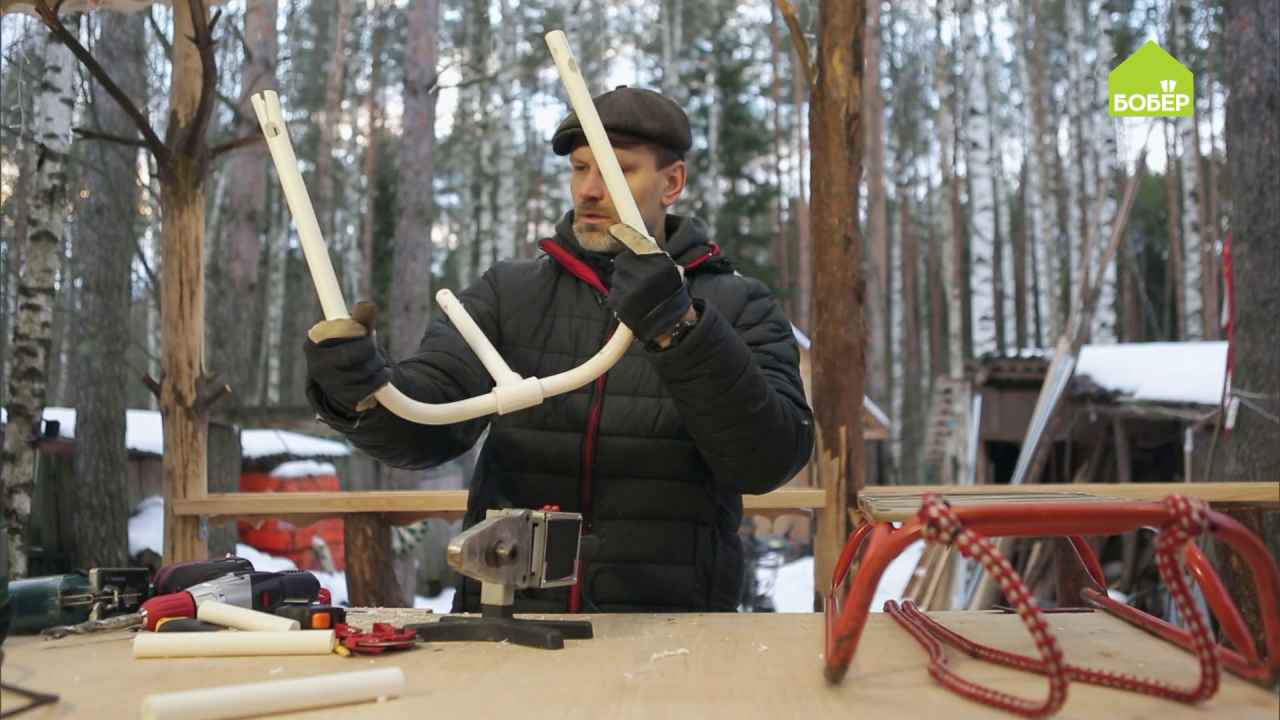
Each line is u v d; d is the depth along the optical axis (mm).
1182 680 850
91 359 6797
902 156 24859
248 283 10250
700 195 24453
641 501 1579
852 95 3404
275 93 1052
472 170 25562
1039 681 860
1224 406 5711
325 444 10188
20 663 956
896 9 25578
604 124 1567
